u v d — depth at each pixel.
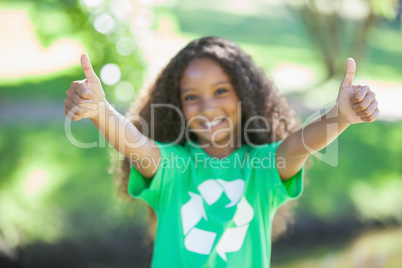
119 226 6.54
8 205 6.29
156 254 2.25
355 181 8.27
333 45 13.47
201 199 2.28
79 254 6.26
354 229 7.73
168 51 5.33
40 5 6.72
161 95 2.57
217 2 20.28
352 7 18.31
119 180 2.69
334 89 12.70
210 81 2.37
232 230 2.23
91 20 5.04
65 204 6.49
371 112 1.91
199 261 2.18
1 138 7.31
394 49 18.56
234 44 2.54
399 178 8.69
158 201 2.29
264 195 2.29
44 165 6.95
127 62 5.04
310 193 7.77
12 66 11.77
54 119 8.37
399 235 7.78
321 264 6.75
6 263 5.93
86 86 1.95
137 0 5.09
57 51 12.59
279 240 7.18
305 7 13.26
